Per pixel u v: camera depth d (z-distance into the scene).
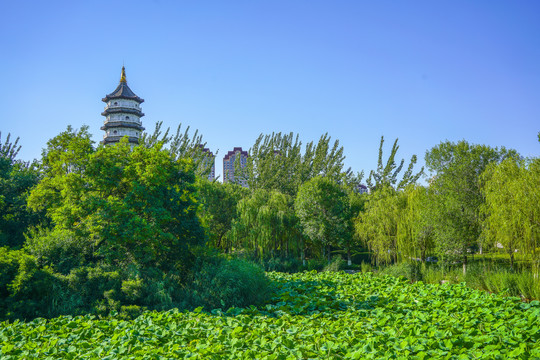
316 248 39.47
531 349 7.62
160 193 19.28
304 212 36.59
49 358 7.97
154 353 8.02
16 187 28.19
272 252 36.00
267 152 70.56
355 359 7.43
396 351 7.91
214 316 12.20
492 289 18.25
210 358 7.70
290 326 10.57
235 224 35.16
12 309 13.16
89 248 17.94
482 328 9.85
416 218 26.91
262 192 47.88
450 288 16.25
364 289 17.02
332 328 9.98
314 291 16.84
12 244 22.94
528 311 11.05
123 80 71.06
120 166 19.66
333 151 70.12
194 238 20.38
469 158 26.14
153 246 18.39
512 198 18.89
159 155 20.39
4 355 8.23
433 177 28.55
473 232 23.62
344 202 38.41
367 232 32.72
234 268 17.08
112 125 66.62
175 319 11.50
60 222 18.53
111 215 17.56
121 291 15.04
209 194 40.38
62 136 21.16
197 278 17.12
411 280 23.41
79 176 18.72
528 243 18.20
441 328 9.81
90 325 10.55
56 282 14.79
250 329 10.22
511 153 26.67
